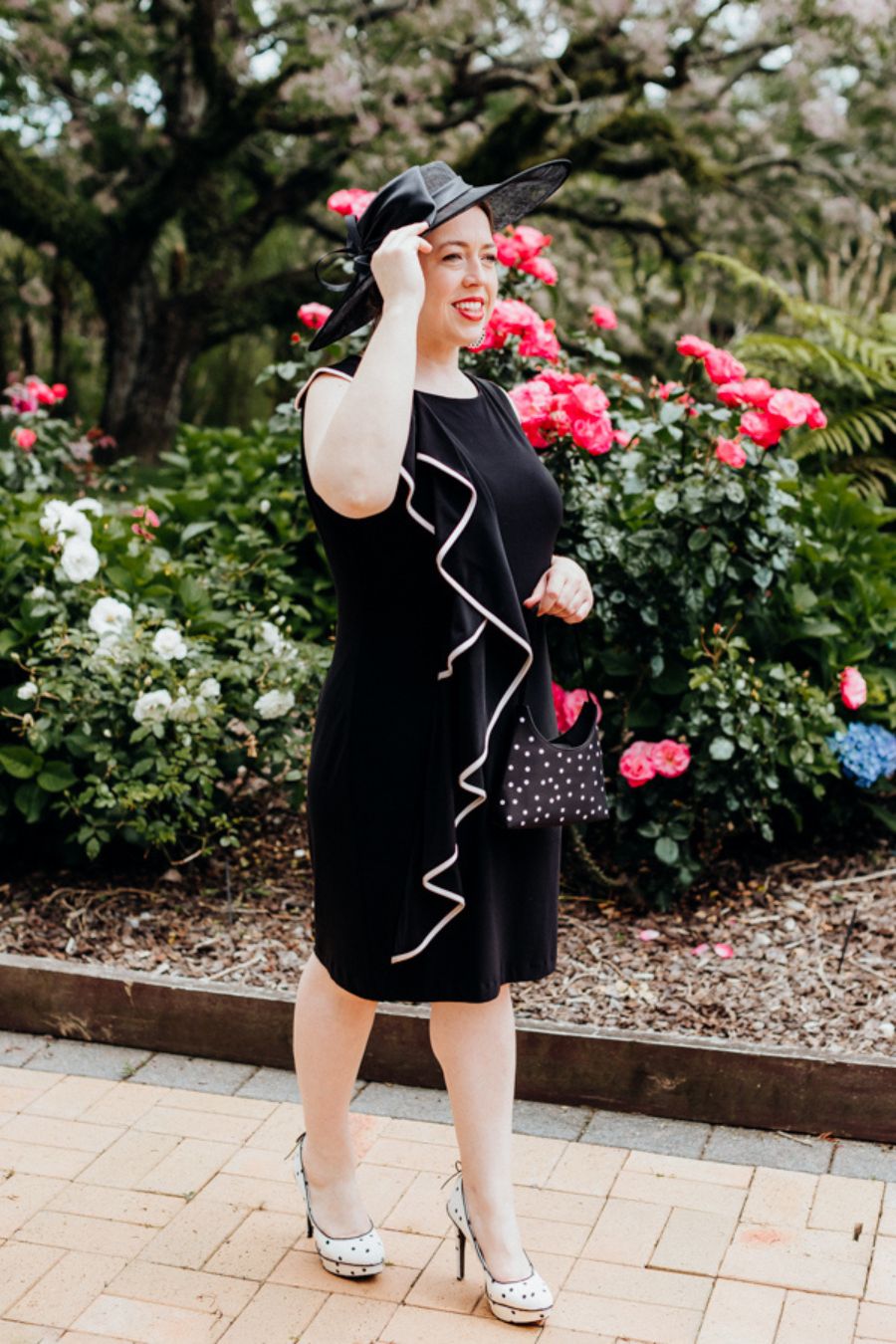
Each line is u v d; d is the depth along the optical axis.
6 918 3.64
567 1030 2.89
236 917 3.69
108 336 13.11
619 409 4.30
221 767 3.88
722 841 3.91
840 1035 3.03
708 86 10.88
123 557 4.15
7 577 3.88
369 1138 2.77
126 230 12.46
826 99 10.50
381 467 1.95
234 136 11.49
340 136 11.21
